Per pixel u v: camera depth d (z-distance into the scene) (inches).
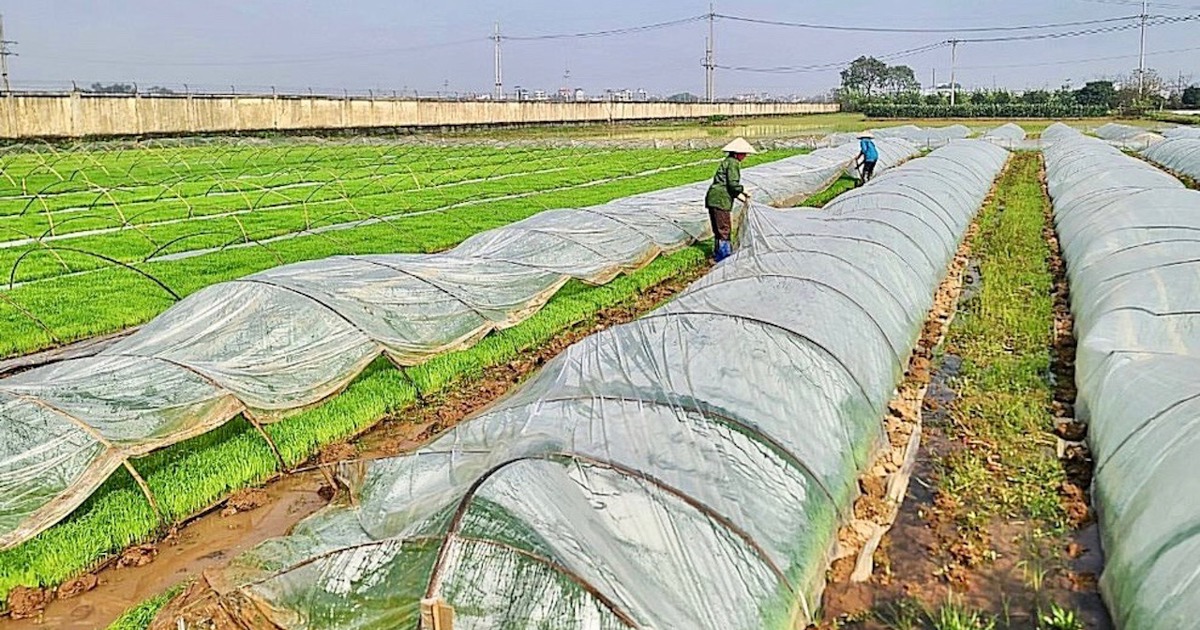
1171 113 3521.2
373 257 528.4
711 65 4603.8
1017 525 315.6
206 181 1396.4
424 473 279.7
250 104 2433.6
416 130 2910.9
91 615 276.7
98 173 1493.6
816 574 268.2
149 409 353.7
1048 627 259.6
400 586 215.2
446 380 466.9
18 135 1902.1
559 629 198.7
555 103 3457.2
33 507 303.6
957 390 447.5
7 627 270.1
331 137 2591.0
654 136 2773.1
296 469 375.2
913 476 354.3
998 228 925.2
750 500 264.1
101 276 685.3
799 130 3110.2
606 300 627.2
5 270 703.7
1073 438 382.3
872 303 445.4
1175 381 329.1
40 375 366.6
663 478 258.1
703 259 770.2
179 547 316.5
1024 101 4030.5
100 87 2746.1
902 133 2586.1
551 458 259.4
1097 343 406.3
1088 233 650.2
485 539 211.8
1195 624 210.5
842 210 752.3
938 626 259.8
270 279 454.6
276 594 227.6
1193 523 237.8
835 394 344.8
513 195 1235.2
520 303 551.8
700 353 337.4
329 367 428.1
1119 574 258.7
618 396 306.5
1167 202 663.1
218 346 411.2
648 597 214.1
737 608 230.8
